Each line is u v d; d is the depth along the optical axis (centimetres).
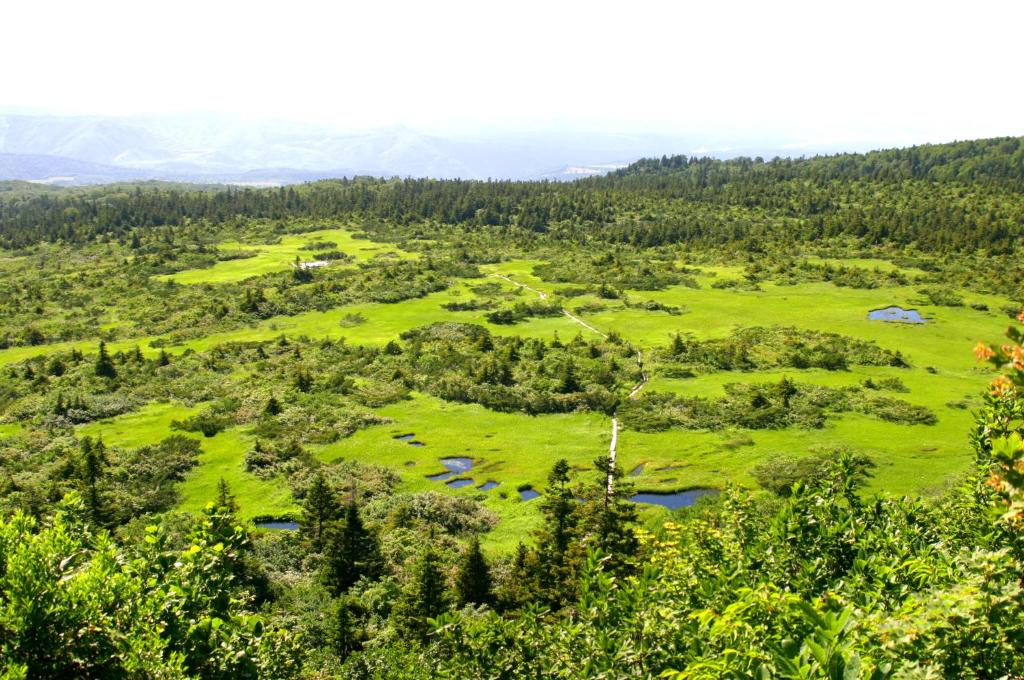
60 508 1345
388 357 9319
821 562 1385
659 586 1491
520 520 5075
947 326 10319
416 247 17912
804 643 757
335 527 4231
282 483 5631
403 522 4884
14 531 1111
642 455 6216
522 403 7544
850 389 7662
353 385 8200
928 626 749
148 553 1400
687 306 11850
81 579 1052
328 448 6481
